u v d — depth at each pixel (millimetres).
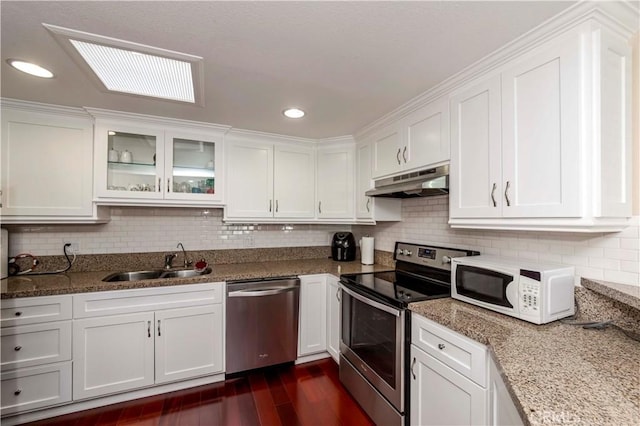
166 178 2451
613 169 1167
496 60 1449
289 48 1416
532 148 1306
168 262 2680
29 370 1842
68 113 2178
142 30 1277
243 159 2768
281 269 2654
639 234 1225
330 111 2230
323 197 3018
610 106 1159
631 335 1171
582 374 880
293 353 2539
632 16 1170
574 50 1162
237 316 2355
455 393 1315
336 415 1957
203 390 2225
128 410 1991
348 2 1108
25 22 1219
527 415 685
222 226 2959
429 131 1923
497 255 1820
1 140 2031
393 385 1681
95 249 2514
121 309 2041
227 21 1219
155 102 2062
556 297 1319
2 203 2031
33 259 2338
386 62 1536
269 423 1877
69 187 2193
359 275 2393
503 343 1106
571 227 1193
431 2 1106
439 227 2281
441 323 1396
